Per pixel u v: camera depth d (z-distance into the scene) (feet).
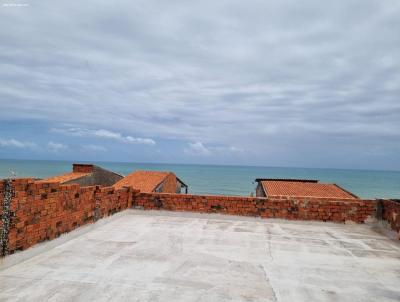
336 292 13.60
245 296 12.85
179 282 14.07
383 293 13.62
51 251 18.04
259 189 56.85
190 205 30.73
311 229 26.50
